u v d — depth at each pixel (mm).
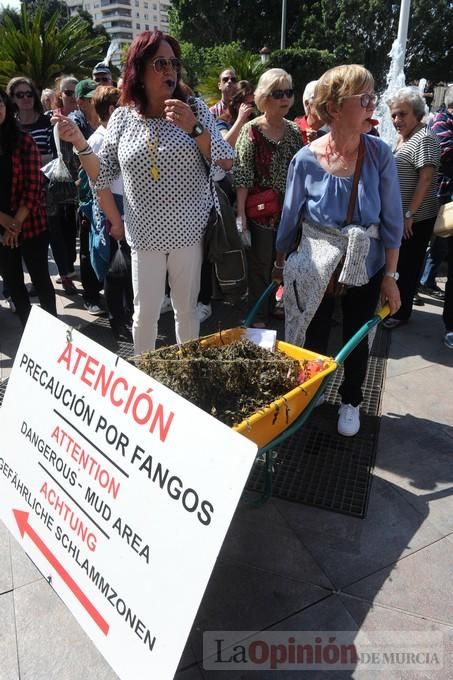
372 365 3855
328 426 3111
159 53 2422
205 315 4645
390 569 2170
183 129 2465
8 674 1774
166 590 1481
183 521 1474
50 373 2020
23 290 4148
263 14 37594
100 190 2908
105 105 3717
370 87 2203
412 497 2582
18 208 3812
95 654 1832
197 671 1784
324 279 2490
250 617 1969
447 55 38844
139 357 2172
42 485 1975
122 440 1684
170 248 2807
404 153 4020
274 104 3699
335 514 2467
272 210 3996
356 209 2428
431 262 5215
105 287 4145
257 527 2389
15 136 3652
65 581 1810
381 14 35312
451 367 3854
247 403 1984
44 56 14477
